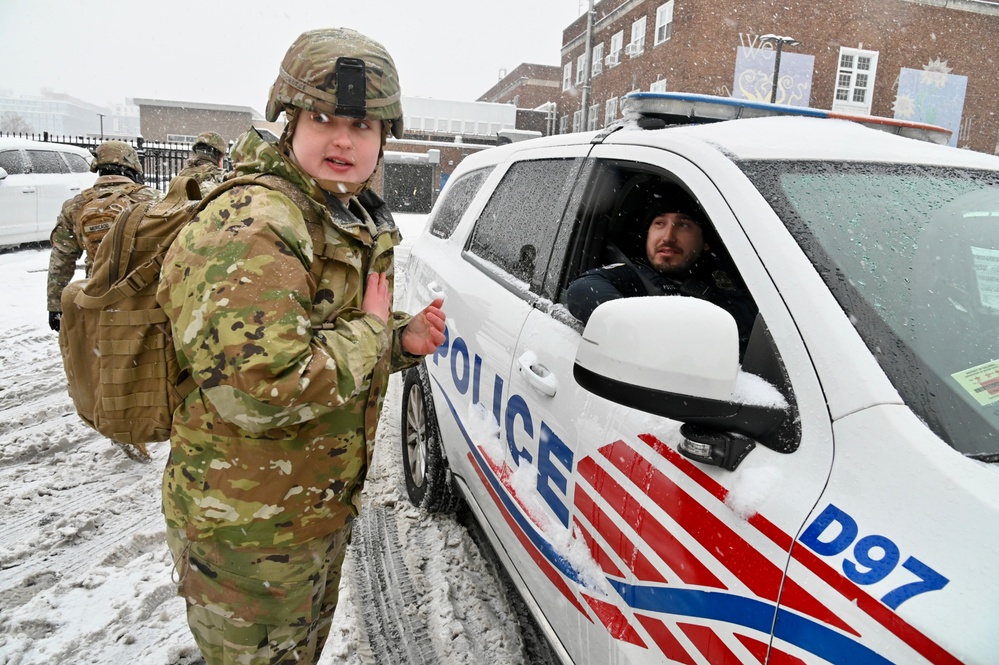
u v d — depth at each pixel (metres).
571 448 1.76
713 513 1.25
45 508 3.23
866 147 1.75
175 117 49.91
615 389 1.24
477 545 3.03
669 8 25.08
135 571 2.75
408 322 1.71
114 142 3.73
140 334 1.40
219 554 1.47
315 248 1.38
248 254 1.24
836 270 1.34
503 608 2.61
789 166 1.58
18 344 5.95
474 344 2.57
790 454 1.18
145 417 1.45
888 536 1.01
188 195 1.52
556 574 1.77
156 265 1.39
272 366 1.19
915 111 25.70
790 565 1.08
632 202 2.27
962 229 1.52
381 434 4.28
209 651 1.59
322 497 1.48
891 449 1.08
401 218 20.22
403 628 2.46
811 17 24.28
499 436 2.27
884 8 24.67
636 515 1.44
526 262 2.44
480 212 3.08
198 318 1.24
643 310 1.23
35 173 11.09
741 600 1.14
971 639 0.85
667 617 1.31
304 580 1.54
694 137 1.77
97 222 3.44
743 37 23.97
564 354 1.91
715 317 1.18
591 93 32.72
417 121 37.72
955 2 25.20
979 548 0.94
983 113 26.42
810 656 1.01
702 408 1.19
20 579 2.67
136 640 2.37
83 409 1.48
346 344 1.33
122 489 3.46
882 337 1.24
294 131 1.42
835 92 25.09
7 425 4.15
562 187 2.37
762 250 1.38
